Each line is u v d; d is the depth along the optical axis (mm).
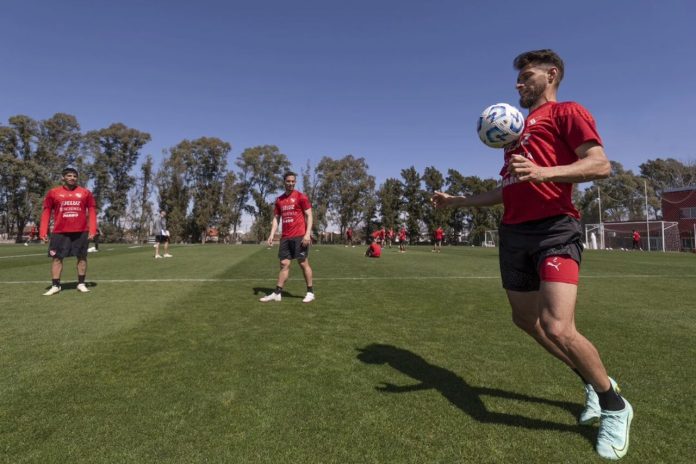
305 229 6371
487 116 2451
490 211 70750
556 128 2314
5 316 5121
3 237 62031
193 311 5488
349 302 6277
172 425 2324
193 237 67750
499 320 5051
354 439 2186
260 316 5207
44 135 58156
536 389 2887
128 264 12883
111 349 3740
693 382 3031
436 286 8211
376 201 73250
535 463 1992
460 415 2484
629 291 7742
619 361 3504
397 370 3244
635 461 2020
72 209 6992
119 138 62062
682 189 50750
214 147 66312
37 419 2387
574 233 2264
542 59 2514
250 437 2197
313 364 3375
